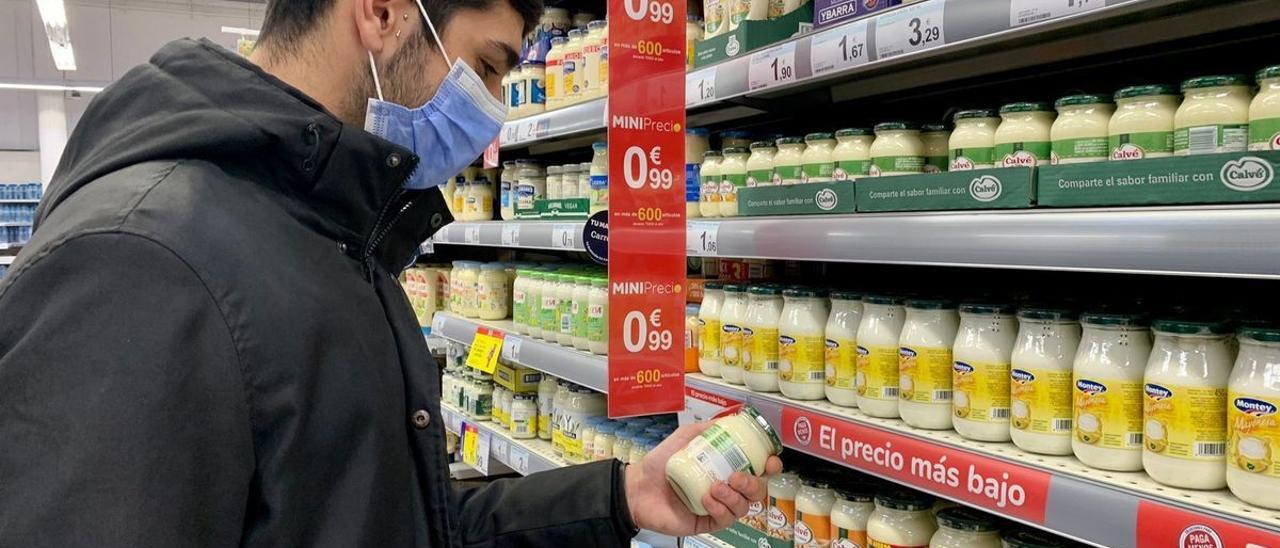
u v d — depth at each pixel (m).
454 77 0.97
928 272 1.98
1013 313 1.30
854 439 1.41
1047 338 1.21
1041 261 1.06
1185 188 0.95
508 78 2.64
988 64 1.63
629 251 1.52
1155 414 1.06
